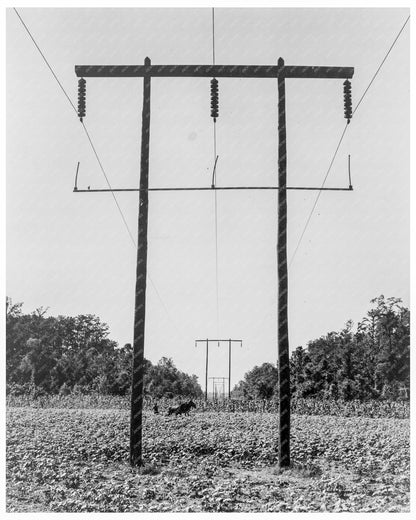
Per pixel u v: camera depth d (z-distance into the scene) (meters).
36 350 99.81
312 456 20.58
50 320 114.38
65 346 123.38
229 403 58.81
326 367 80.06
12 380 96.25
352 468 17.92
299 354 83.94
